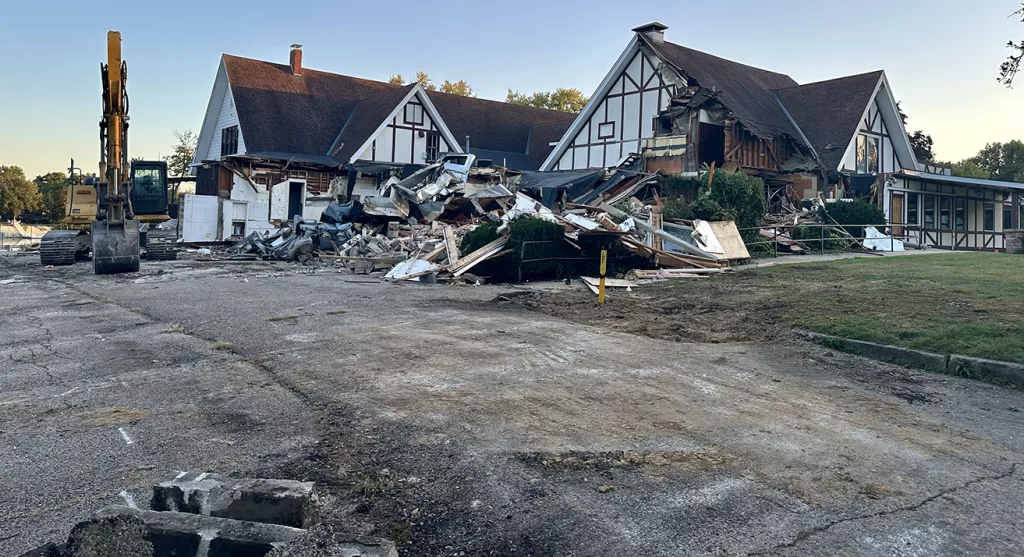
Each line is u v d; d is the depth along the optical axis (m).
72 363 8.17
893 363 8.26
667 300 13.21
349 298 13.18
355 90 39.81
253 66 36.88
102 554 3.31
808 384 7.36
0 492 4.53
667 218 20.89
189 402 6.49
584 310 12.24
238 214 31.00
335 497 4.40
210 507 3.83
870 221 25.88
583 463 4.96
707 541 3.89
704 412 6.24
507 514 4.18
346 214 24.30
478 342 9.07
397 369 7.59
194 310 11.73
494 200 25.48
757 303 12.14
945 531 4.09
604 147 32.28
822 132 30.67
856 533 4.03
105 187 19.14
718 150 28.14
